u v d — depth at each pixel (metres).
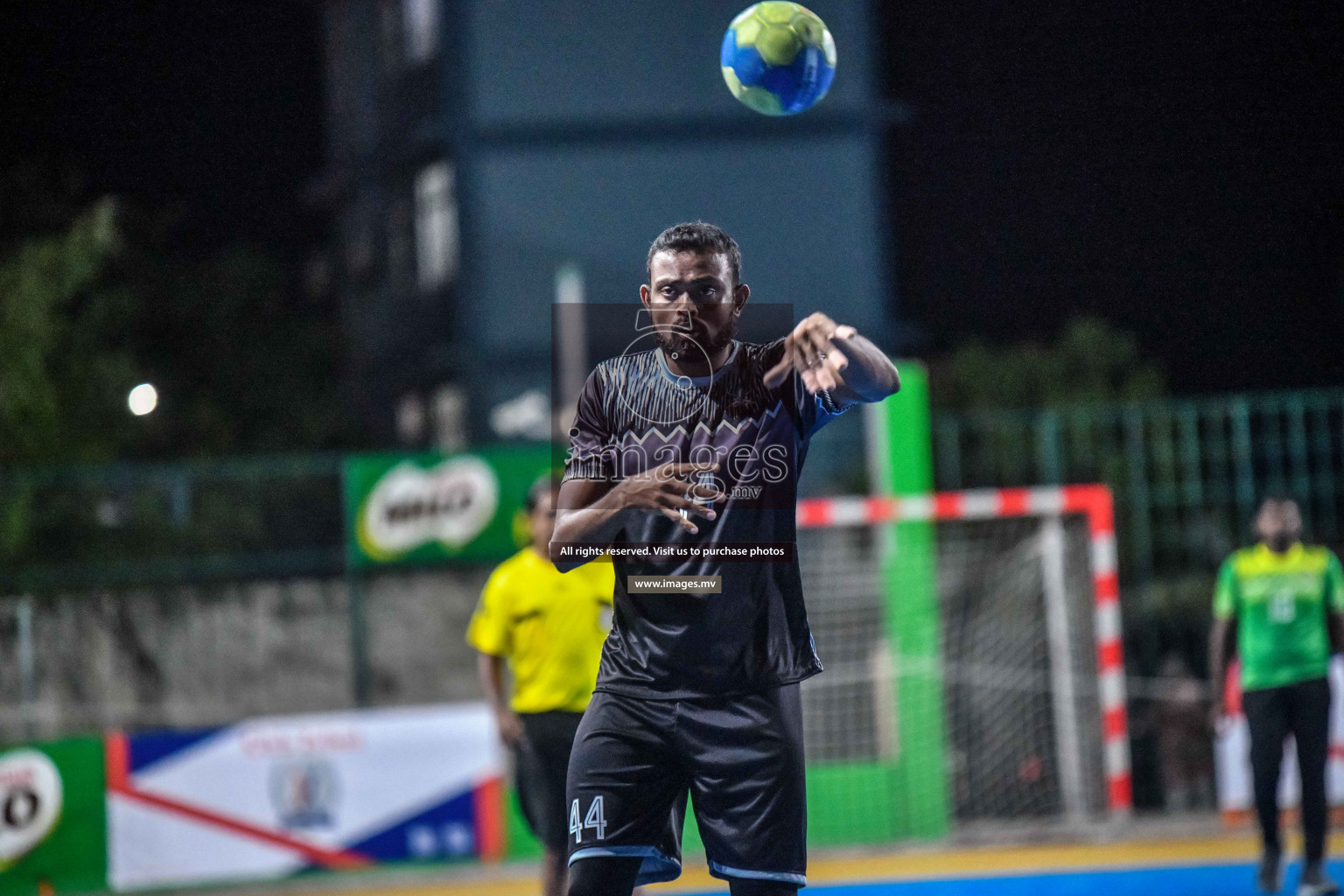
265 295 78.94
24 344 55.50
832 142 81.56
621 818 14.19
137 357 73.25
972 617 43.03
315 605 47.03
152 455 69.38
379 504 44.75
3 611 42.91
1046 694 42.84
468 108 79.06
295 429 77.00
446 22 79.38
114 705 43.91
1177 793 43.66
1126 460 47.34
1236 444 45.59
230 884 37.97
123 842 37.25
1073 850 38.38
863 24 82.44
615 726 14.23
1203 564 46.78
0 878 36.31
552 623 24.36
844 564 41.75
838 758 40.94
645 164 80.25
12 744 36.91
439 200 82.44
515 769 25.77
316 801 38.41
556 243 79.38
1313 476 45.47
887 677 41.38
